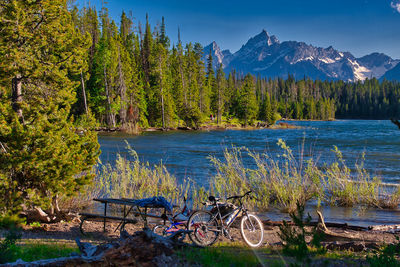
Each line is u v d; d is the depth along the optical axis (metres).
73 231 8.91
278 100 193.25
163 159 26.12
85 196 12.65
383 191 13.87
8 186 8.54
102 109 64.75
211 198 7.27
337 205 12.91
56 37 10.64
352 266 5.19
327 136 55.97
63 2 10.95
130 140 44.41
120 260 4.43
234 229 9.01
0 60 9.80
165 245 4.92
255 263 5.05
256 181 13.86
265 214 11.52
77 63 11.30
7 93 10.83
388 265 5.21
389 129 78.81
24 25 10.39
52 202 9.84
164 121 76.31
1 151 8.95
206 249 5.57
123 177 14.14
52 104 9.78
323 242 7.69
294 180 13.62
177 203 12.62
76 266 4.30
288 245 4.88
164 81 77.31
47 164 8.89
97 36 83.12
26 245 6.59
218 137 52.59
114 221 10.33
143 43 97.25
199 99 91.94
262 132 68.62
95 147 10.07
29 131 8.89
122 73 69.31
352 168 21.64
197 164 23.47
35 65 10.25
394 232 9.02
